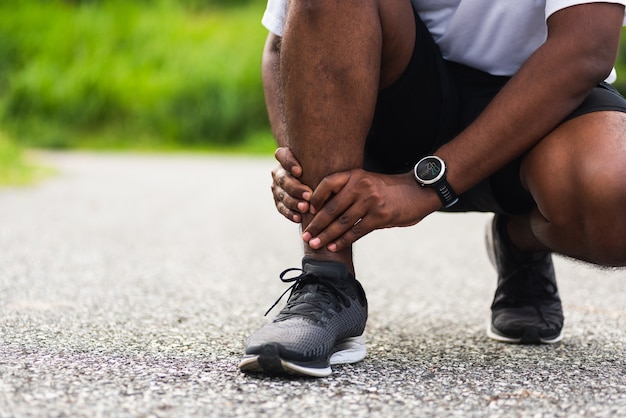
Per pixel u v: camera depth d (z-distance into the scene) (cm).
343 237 144
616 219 134
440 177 143
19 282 243
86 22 1334
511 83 142
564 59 139
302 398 132
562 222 142
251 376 143
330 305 147
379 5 143
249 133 1241
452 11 160
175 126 1224
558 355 166
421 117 156
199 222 432
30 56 1279
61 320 191
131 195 556
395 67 151
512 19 154
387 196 141
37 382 137
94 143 1180
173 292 239
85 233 370
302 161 143
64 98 1197
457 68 163
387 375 147
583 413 127
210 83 1242
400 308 226
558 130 143
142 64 1297
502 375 149
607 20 138
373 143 163
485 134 143
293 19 140
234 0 1544
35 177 650
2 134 725
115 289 239
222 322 196
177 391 134
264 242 367
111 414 122
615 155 135
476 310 224
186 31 1380
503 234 180
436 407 129
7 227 378
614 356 165
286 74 142
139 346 166
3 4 1347
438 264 318
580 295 243
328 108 139
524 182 152
